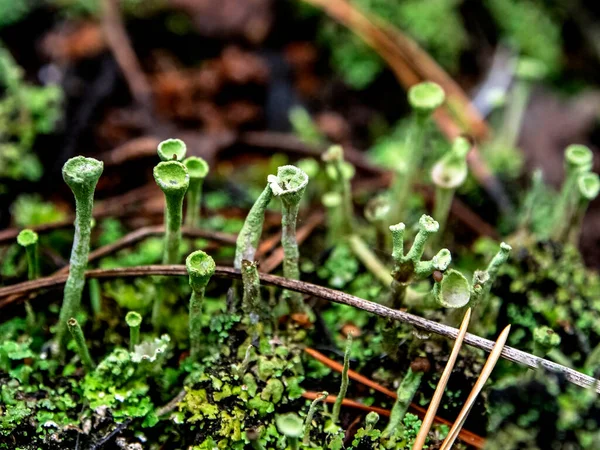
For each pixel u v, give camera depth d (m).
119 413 0.13
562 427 0.12
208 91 0.19
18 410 0.13
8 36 0.19
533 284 0.14
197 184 0.14
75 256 0.13
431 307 0.13
